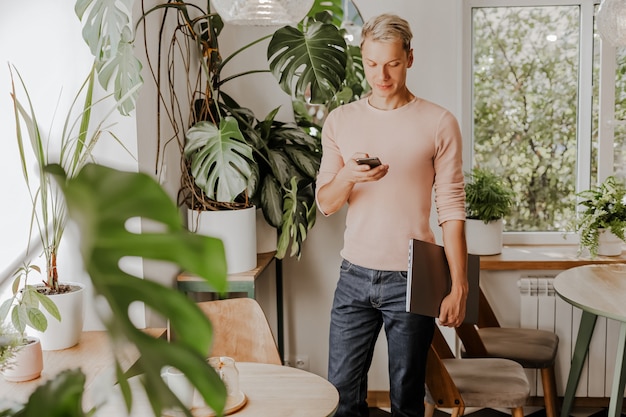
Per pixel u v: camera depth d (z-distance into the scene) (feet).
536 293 12.25
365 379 8.96
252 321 8.39
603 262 12.18
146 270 8.76
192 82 11.59
